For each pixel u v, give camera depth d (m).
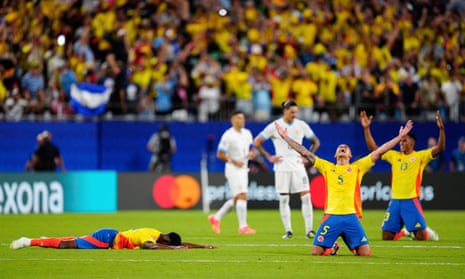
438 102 102.00
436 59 109.19
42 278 34.59
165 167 94.62
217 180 94.38
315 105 99.50
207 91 98.44
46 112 96.81
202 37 106.56
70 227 68.56
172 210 93.62
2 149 93.56
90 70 99.50
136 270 37.19
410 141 54.34
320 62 102.88
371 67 105.38
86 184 92.06
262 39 107.69
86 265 38.94
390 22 111.38
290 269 37.59
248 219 80.25
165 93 98.25
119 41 103.81
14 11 105.06
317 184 94.56
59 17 105.81
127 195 93.25
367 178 94.75
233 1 111.38
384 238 55.34
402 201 54.62
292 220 79.12
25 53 101.62
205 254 44.06
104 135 95.38
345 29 109.50
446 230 65.12
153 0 108.94
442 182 95.00
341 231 43.03
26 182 90.19
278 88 99.25
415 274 35.84
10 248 47.38
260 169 96.06
